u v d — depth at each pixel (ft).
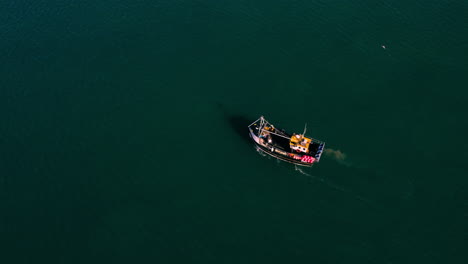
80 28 549.54
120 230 370.12
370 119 446.60
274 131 425.69
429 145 424.87
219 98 470.80
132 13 568.82
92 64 506.89
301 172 409.28
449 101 461.37
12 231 370.94
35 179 406.41
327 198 389.19
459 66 492.95
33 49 524.11
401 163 410.93
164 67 502.38
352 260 350.64
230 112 457.68
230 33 538.06
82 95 476.13
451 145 424.87
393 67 493.77
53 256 355.36
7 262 352.49
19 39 536.42
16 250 359.46
